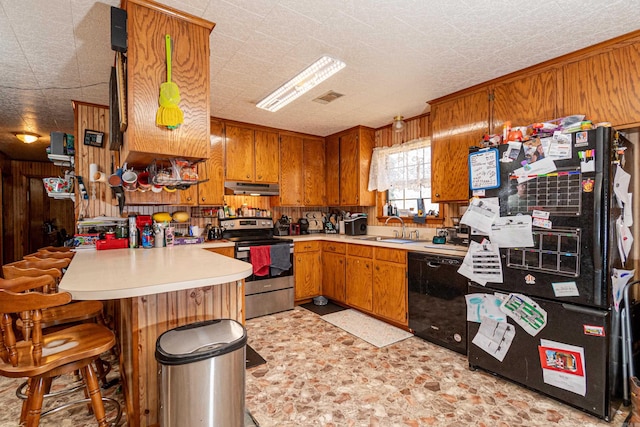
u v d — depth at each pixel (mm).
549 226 1937
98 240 2832
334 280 4047
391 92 2979
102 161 3201
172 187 2744
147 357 1595
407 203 4027
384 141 4203
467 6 1719
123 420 1792
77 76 2553
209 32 1854
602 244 1754
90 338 1553
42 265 1908
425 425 1758
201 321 1608
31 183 6746
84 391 2045
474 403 1959
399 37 2027
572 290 1850
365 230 4391
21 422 1658
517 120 2520
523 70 2477
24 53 2182
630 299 1972
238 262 1931
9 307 1210
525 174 2043
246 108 3438
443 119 3086
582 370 1820
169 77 1699
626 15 1785
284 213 4672
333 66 2459
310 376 2277
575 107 2207
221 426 1338
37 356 1289
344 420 1802
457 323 2621
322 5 1702
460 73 2574
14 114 3590
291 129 4359
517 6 1717
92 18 1788
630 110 1975
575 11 1755
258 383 2182
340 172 4520
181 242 3270
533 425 1752
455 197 2975
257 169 4109
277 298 3746
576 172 1834
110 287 1271
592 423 1763
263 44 2109
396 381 2211
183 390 1265
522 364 2072
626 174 1971
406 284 3092
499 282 2178
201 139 1819
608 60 2062
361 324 3336
